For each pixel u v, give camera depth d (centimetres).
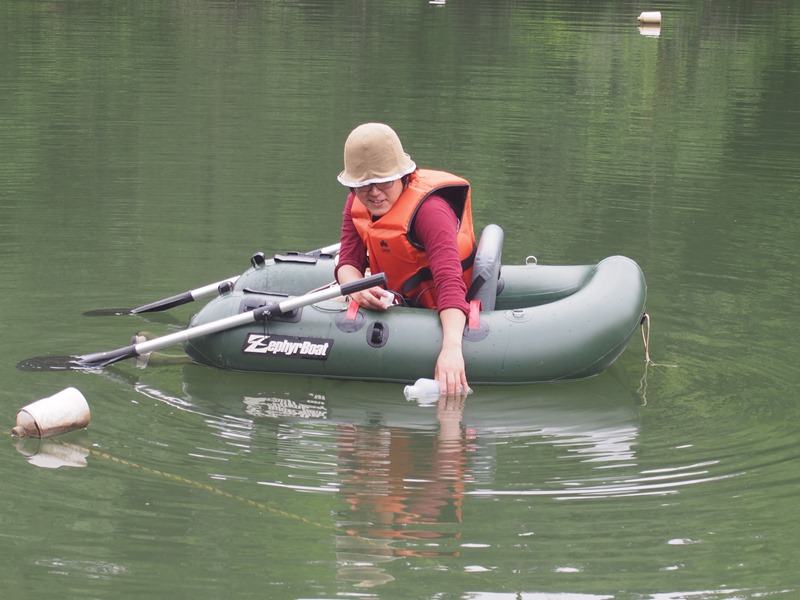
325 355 872
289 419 789
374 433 766
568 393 852
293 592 554
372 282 848
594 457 727
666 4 3906
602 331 873
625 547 607
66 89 2038
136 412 793
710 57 2711
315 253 1036
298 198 1383
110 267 1115
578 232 1268
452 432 770
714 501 664
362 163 849
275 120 1823
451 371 838
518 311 880
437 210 867
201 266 1125
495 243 938
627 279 920
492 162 1599
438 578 570
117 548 593
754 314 1020
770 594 558
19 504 639
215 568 574
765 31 3241
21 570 566
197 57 2441
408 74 2325
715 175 1559
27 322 961
